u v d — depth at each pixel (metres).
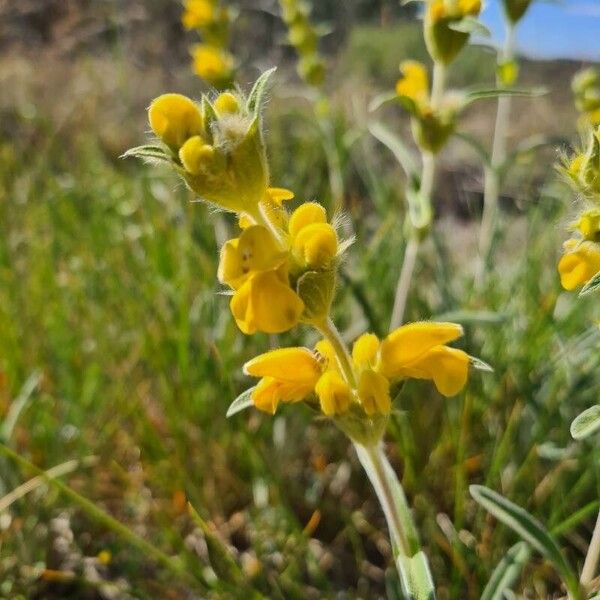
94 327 0.39
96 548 0.31
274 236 0.16
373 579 0.31
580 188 0.18
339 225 0.18
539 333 0.36
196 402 0.35
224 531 0.32
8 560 0.29
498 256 0.50
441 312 0.40
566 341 0.37
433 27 0.32
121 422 0.35
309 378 0.18
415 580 0.18
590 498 0.31
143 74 0.94
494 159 0.44
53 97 0.91
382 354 0.18
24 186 0.56
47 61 0.99
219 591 0.26
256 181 0.16
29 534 0.30
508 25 0.39
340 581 0.31
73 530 0.32
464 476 0.31
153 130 0.16
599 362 0.34
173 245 0.44
